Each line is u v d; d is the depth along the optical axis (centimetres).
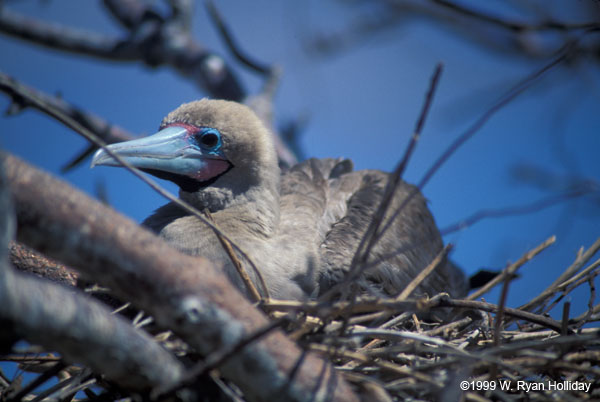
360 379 808
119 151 1155
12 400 797
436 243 1445
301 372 702
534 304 1029
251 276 1079
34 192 648
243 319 688
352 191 1416
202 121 1221
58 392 914
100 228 662
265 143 1242
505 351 842
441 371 867
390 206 1362
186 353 861
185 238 1109
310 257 1157
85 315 614
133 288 681
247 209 1195
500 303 871
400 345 894
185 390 724
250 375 693
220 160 1223
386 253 1239
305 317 864
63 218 654
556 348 924
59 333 603
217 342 686
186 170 1208
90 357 638
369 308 828
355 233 1235
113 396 895
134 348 651
